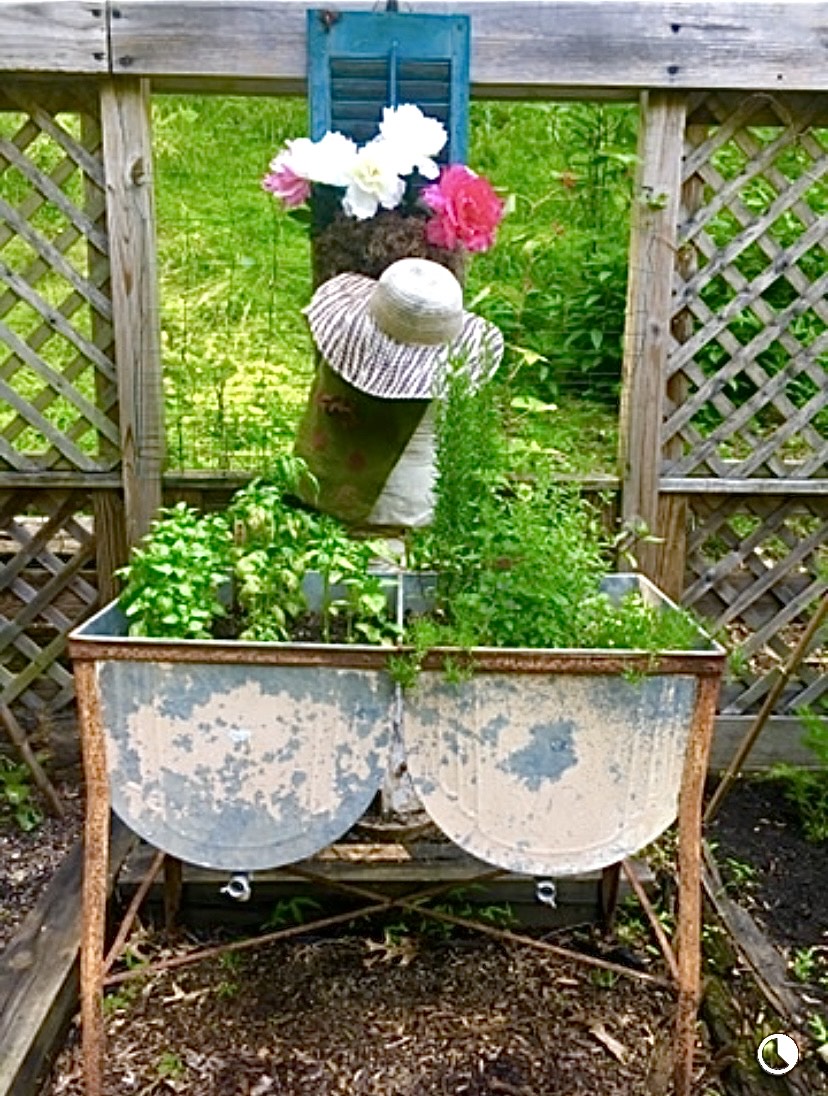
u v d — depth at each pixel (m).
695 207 2.26
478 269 3.22
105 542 2.39
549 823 1.51
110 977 1.66
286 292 3.01
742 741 2.44
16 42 2.04
